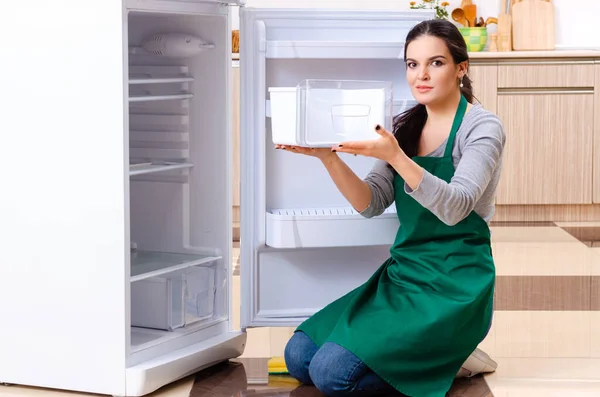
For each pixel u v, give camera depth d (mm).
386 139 2070
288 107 2227
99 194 2318
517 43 5422
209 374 2578
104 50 2283
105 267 2326
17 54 2381
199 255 2742
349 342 2248
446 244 2332
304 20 2746
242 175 2713
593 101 5090
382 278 2436
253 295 2793
